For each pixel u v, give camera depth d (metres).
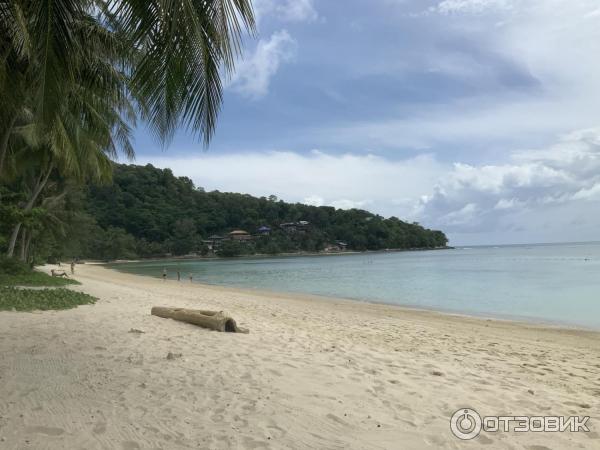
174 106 4.50
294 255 129.25
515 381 5.96
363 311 17.12
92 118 11.63
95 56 7.44
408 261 81.75
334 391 4.78
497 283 32.91
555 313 18.34
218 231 127.62
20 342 6.41
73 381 4.69
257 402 4.30
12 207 21.11
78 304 11.64
